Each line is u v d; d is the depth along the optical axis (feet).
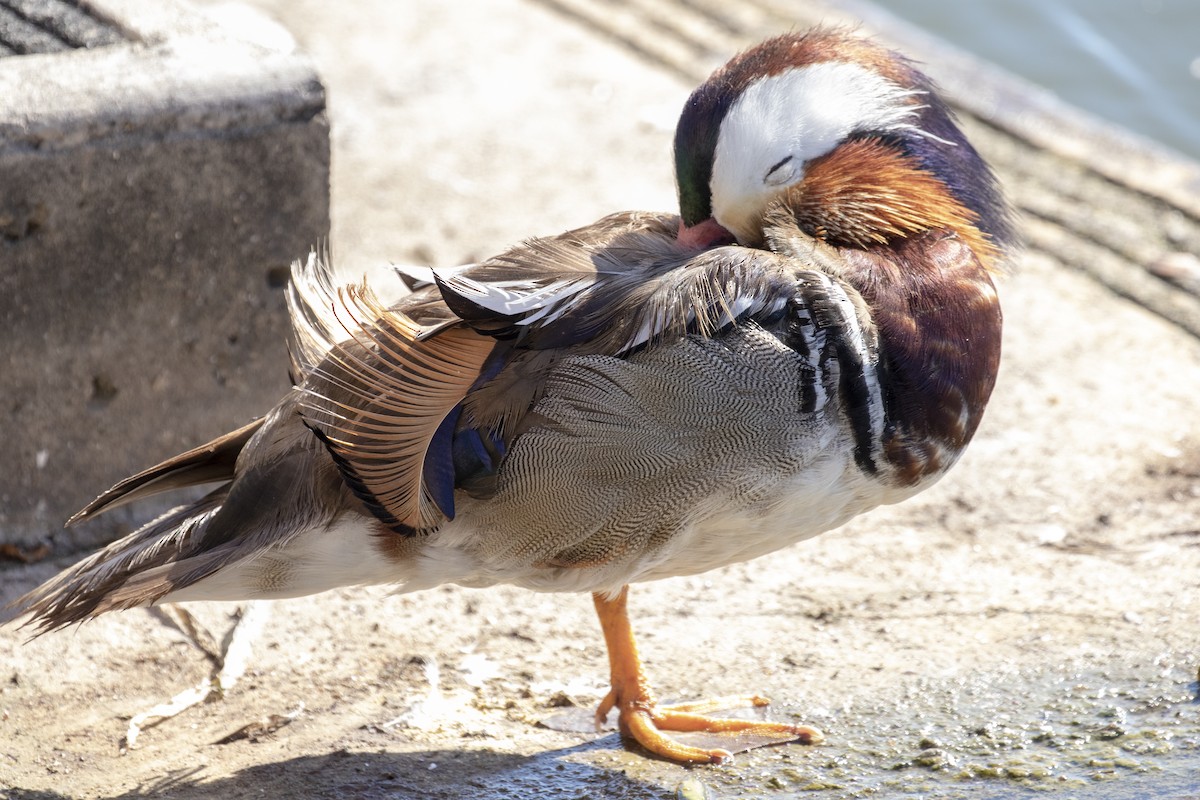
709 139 24.35
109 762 24.35
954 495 32.78
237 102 29.48
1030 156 47.78
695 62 52.90
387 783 23.81
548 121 48.49
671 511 22.72
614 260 23.72
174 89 29.04
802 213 24.43
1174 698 25.55
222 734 25.22
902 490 23.90
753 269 22.54
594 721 25.79
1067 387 36.55
